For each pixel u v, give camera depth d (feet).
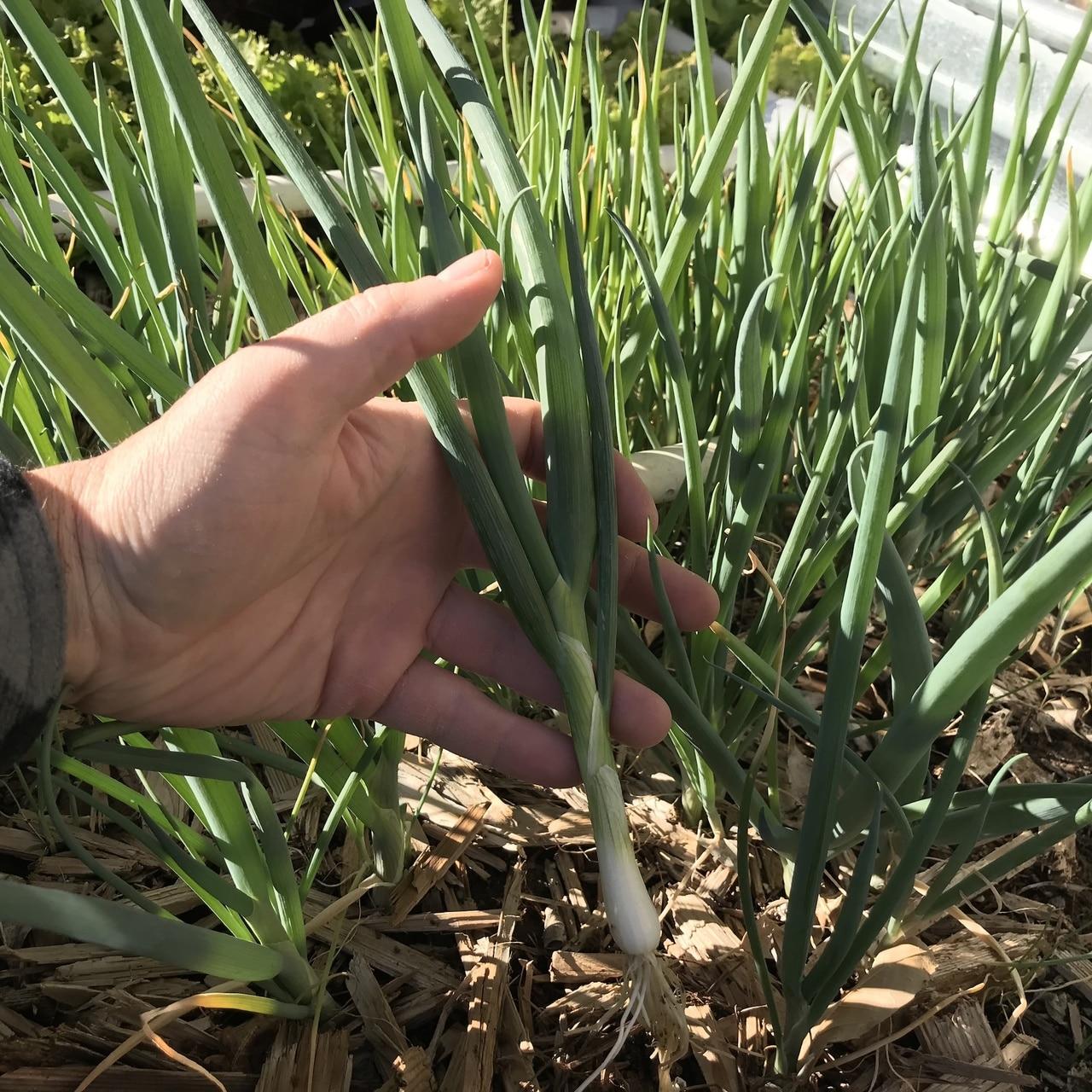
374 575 1.10
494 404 0.91
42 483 0.92
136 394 1.06
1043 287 1.40
